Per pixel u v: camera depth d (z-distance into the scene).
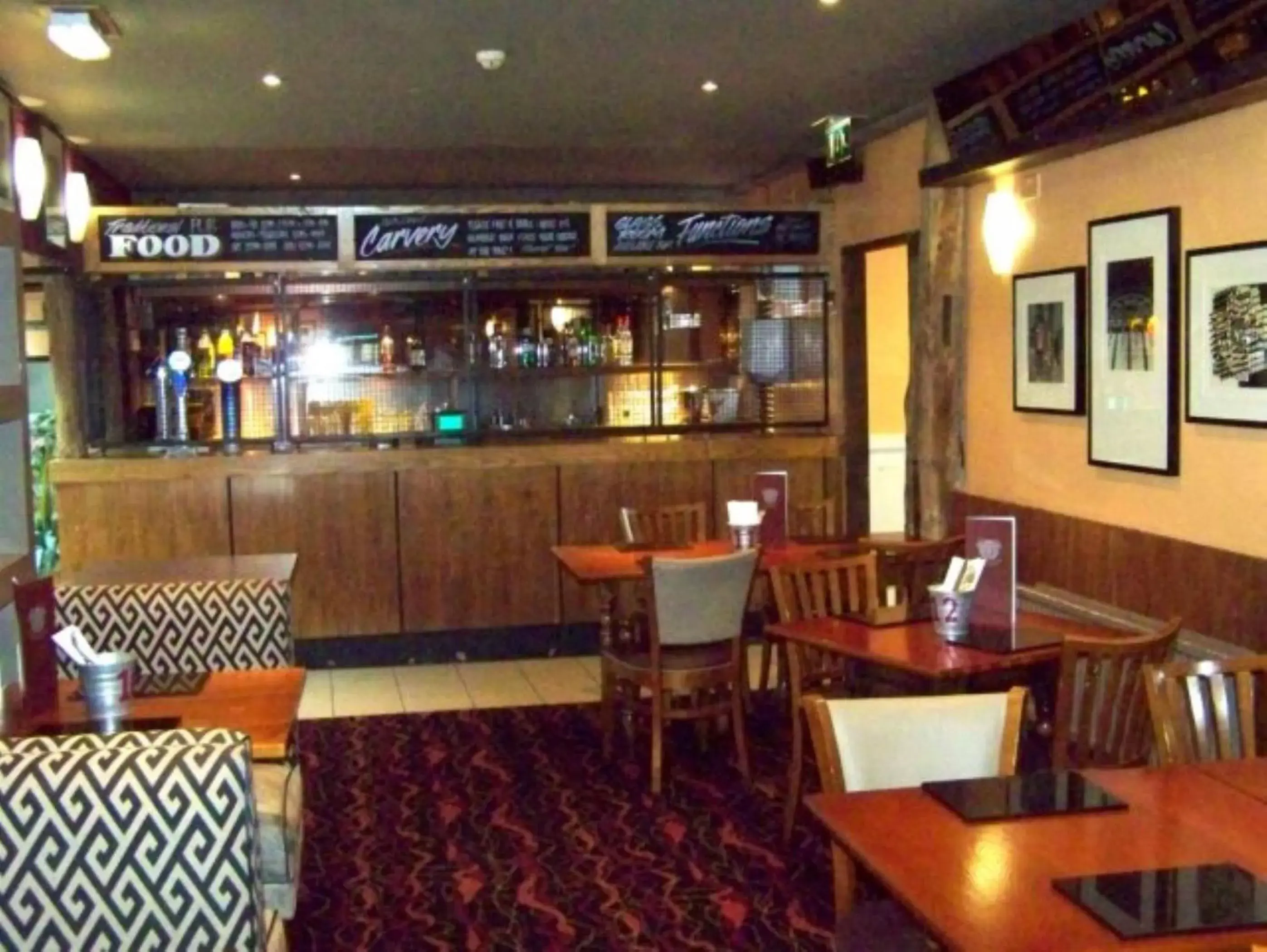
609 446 7.16
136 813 2.33
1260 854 2.22
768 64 5.55
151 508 6.77
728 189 9.54
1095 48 4.77
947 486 6.23
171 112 6.26
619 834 4.44
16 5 4.44
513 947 3.63
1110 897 2.03
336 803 4.80
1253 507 4.17
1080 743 3.46
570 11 4.67
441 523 7.03
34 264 6.49
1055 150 4.95
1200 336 4.36
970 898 2.06
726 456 7.30
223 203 9.20
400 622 7.02
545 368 7.45
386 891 4.02
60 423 6.80
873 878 2.33
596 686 6.49
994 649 3.78
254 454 6.88
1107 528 4.95
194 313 7.30
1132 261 4.73
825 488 7.47
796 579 4.50
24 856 2.32
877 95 6.21
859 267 7.50
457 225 7.20
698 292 7.67
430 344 7.43
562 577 7.15
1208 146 4.31
